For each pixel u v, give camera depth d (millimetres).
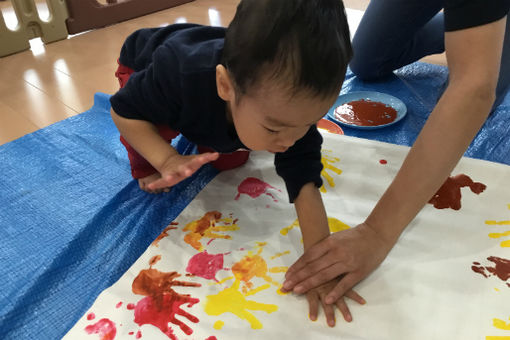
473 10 589
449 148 638
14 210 905
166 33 838
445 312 641
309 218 734
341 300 655
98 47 1852
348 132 1142
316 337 618
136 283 706
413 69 1495
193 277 718
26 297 713
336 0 516
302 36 486
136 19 2193
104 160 1054
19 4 1758
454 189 852
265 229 811
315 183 758
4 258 792
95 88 1478
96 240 831
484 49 601
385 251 699
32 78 1569
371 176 910
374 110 1220
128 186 957
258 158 1003
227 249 769
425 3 1181
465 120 624
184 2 2396
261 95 523
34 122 1264
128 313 658
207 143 811
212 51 669
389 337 612
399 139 1110
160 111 741
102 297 681
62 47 1866
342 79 522
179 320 647
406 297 665
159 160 746
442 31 1402
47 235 842
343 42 511
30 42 1935
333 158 956
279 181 933
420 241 757
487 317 631
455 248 743
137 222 871
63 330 668
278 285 702
